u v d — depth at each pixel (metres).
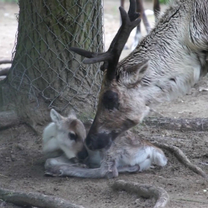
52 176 10.69
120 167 10.90
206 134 13.37
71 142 11.12
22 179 10.54
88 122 12.53
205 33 10.64
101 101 10.32
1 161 11.55
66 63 13.25
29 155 11.94
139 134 13.24
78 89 13.37
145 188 9.23
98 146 10.42
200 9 10.63
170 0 11.35
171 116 14.75
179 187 9.97
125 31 9.81
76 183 10.29
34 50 13.27
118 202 9.21
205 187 9.96
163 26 10.98
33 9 13.12
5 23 29.92
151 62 10.63
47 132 11.55
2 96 13.58
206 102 16.02
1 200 9.39
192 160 11.65
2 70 16.42
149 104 10.69
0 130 12.95
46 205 8.83
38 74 13.29
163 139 12.91
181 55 10.80
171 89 10.83
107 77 10.16
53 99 13.25
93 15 13.43
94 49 13.59
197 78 11.05
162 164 11.21
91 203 9.20
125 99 10.29
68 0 12.97
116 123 10.40
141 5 21.58
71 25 13.13
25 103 13.21
